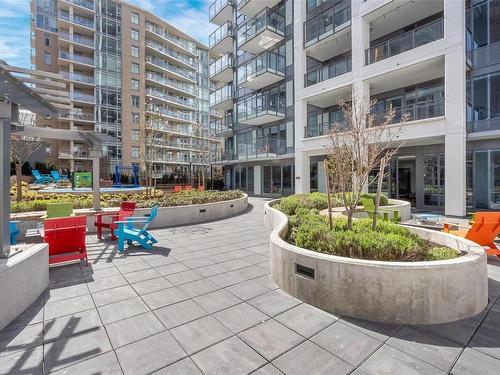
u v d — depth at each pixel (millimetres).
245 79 24609
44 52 44188
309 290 4031
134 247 7230
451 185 12633
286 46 23312
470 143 13594
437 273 3508
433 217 9344
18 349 2984
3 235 3996
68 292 4438
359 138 5527
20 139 17547
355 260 3750
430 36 13758
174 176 39656
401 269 3504
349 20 17156
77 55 44312
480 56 13383
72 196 14664
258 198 23609
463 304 3598
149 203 11000
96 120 44375
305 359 2828
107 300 4160
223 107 32531
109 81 45750
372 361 2795
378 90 17484
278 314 3742
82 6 44156
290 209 10164
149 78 51312
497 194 12977
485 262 3986
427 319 3486
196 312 3791
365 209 10242
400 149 16422
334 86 17703
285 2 23453
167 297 4262
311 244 4824
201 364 2758
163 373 2631
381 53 15562
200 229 9750
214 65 31516
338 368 2693
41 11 43906
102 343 3100
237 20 28328
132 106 47938
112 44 46312
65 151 43125
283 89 23578
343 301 3732
